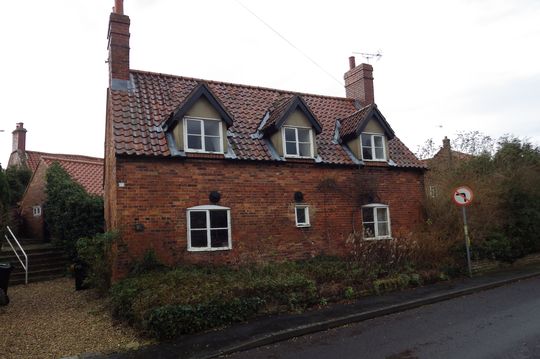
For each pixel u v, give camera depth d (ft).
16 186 76.79
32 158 86.84
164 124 38.34
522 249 50.62
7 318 30.14
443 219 47.29
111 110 39.01
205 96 38.11
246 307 27.53
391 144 52.11
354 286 33.88
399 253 40.11
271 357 21.20
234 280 29.94
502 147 60.59
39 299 37.65
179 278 29.48
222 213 37.96
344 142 48.39
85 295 38.47
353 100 57.93
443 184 52.24
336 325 26.76
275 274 32.45
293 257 40.50
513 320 25.95
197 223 36.65
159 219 34.88
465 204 42.11
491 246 46.50
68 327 27.07
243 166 39.55
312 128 44.06
